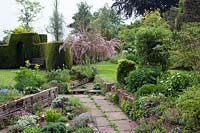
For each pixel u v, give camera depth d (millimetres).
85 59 15852
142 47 9844
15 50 18906
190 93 5379
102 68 16922
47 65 16312
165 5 27234
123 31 19906
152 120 6031
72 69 14789
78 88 12672
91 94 11750
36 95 8273
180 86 7387
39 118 6965
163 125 5562
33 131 5730
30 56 18547
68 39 15539
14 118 6777
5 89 7980
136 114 7062
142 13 28016
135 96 8031
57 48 15844
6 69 18609
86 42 15461
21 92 8406
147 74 8742
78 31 15836
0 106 6594
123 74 10039
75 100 8633
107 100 10195
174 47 8547
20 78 9391
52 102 8391
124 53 17422
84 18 28641
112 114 8008
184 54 8062
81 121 6586
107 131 6371
